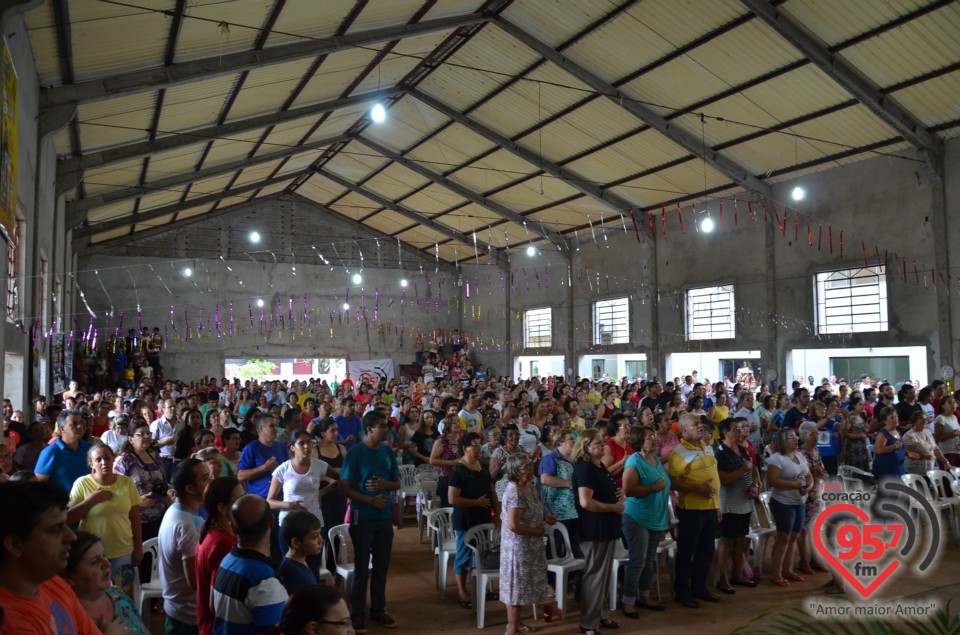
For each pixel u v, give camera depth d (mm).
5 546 1808
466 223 22578
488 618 5246
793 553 6633
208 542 3086
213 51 9789
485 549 5320
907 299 12250
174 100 11219
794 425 8766
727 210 15812
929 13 9383
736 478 5789
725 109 12688
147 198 17875
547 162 16578
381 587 5043
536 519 4723
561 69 13008
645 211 17859
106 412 8867
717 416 9906
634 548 5188
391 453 5141
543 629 4969
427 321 26281
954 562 6285
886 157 12625
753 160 14148
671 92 12672
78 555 2412
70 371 14289
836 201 13469
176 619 3480
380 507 4895
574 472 4961
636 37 11523
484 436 8242
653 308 17734
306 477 4926
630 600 5195
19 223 7793
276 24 9570
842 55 10547
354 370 24359
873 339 12766
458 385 16453
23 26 7074
